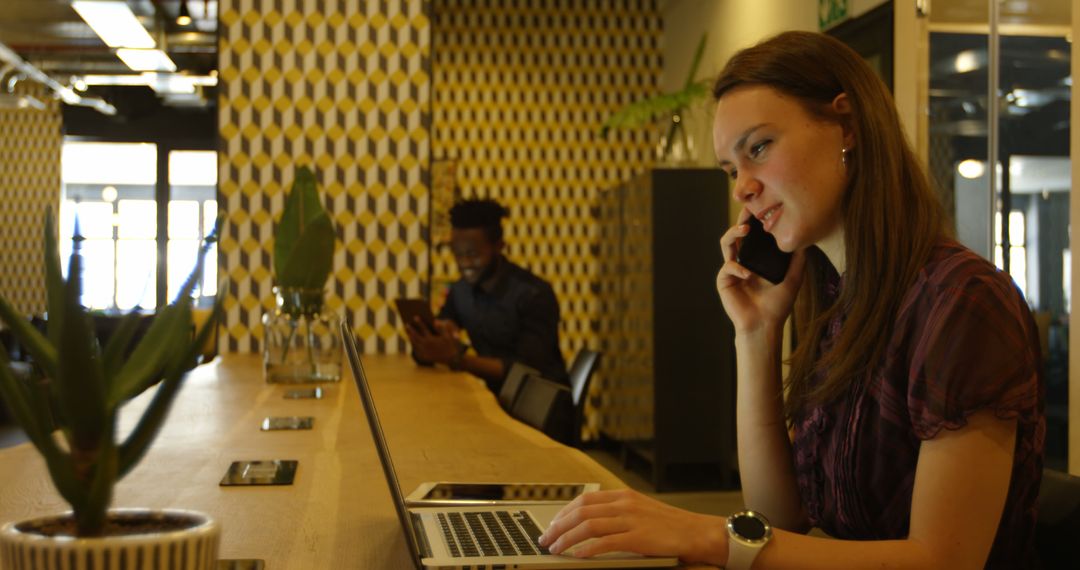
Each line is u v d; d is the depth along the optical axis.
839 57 1.32
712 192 6.05
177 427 2.15
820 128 1.32
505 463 1.73
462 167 8.41
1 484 1.49
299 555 1.07
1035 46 3.87
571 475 1.61
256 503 1.35
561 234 8.47
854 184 1.31
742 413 1.58
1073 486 1.28
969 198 4.25
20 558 0.64
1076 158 3.54
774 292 1.57
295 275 3.08
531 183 8.46
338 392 2.90
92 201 12.72
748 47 1.38
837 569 1.04
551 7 8.52
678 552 1.00
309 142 4.48
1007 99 4.01
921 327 1.19
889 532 1.27
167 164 11.48
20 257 11.95
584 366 3.68
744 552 1.01
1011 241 4.01
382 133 4.51
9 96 8.84
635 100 8.54
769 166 1.33
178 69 8.30
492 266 4.38
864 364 1.29
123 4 6.64
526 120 8.47
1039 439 1.21
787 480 1.54
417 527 1.15
